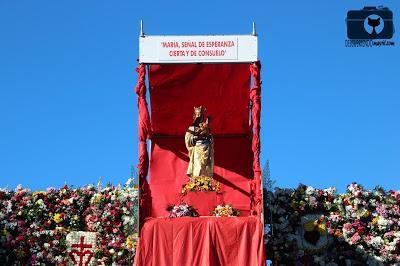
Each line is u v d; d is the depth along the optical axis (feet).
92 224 82.23
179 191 80.69
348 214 83.05
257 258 67.36
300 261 81.15
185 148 82.89
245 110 81.25
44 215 82.99
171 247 68.23
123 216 82.48
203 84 78.74
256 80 73.56
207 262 67.05
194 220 68.80
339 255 81.92
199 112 78.89
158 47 73.92
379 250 81.61
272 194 82.69
